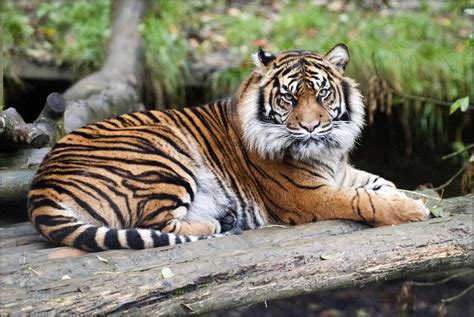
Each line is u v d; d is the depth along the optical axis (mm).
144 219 9555
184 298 8039
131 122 10406
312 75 10094
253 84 10484
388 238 9320
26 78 18094
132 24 18969
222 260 8453
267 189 10477
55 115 12148
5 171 10602
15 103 18250
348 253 8969
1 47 11977
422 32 19938
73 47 18547
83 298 7559
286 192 10375
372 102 14836
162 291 7910
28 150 11406
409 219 9953
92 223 9242
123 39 18328
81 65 18344
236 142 10609
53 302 7445
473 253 9594
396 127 17797
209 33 20297
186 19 20984
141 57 18109
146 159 9734
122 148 9711
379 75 16734
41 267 8070
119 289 7746
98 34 19078
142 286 7852
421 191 11539
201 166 10195
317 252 8898
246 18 20594
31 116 18594
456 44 19391
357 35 19469
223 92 17734
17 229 9781
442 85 17672
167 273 8078
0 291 7586
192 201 10062
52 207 9031
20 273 7926
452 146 17766
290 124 10047
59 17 20281
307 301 17828
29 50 18484
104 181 9414
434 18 21172
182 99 18219
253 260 8539
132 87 16734
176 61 18375
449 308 17156
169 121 10445
